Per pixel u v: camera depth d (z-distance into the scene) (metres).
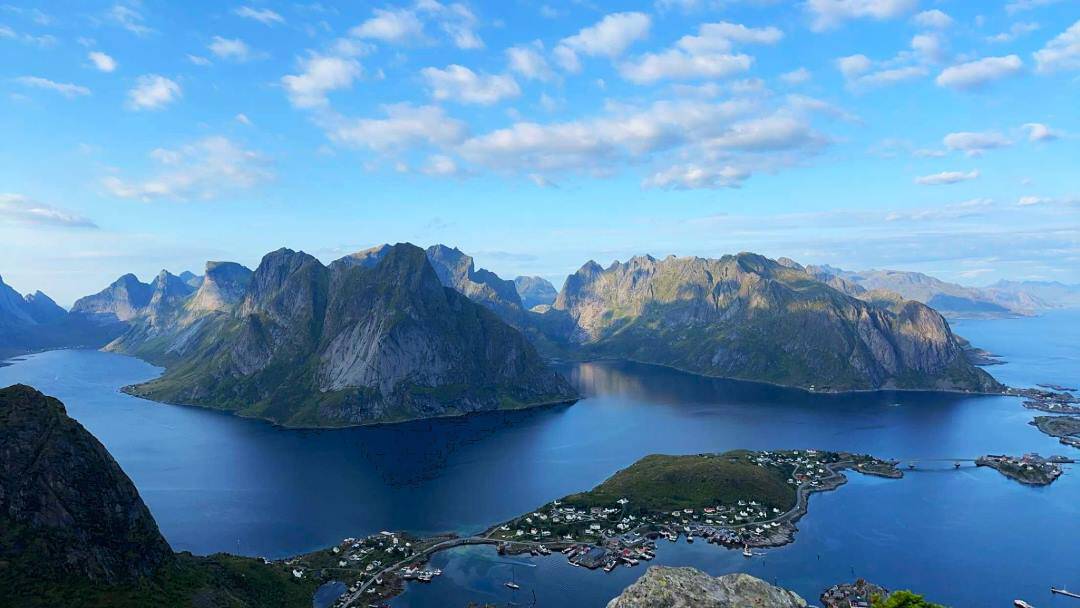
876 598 90.75
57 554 154.38
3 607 139.12
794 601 74.19
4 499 156.75
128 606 153.25
